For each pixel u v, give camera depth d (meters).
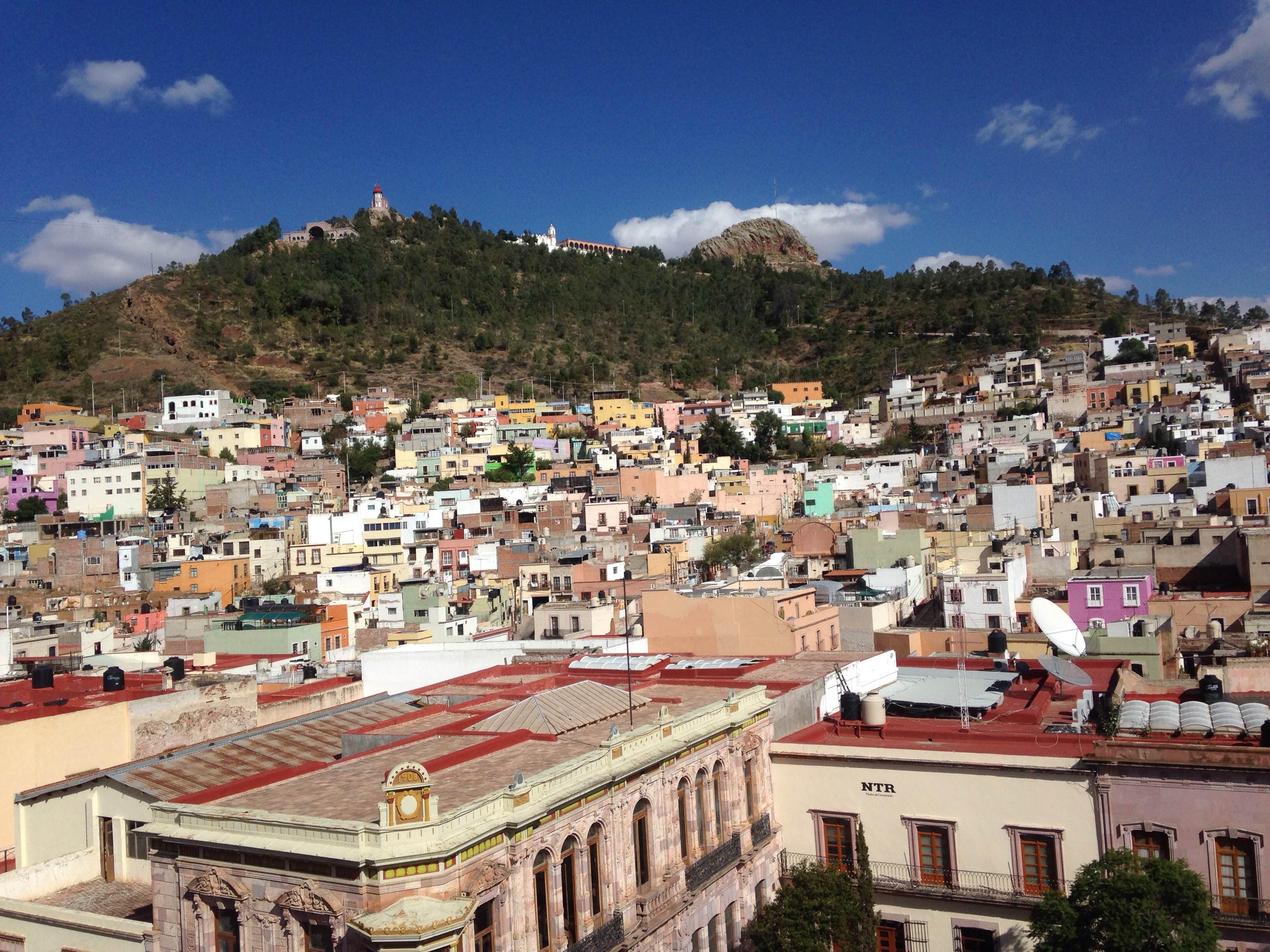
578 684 39.09
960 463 176.38
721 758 36.28
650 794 32.22
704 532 130.88
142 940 27.80
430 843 24.14
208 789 29.17
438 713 40.00
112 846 34.59
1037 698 41.62
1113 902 29.89
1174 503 111.31
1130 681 44.94
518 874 26.34
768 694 41.03
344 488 193.12
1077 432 178.25
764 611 56.28
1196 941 29.30
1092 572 83.00
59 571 134.25
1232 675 48.25
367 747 36.22
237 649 82.50
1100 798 33.97
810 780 38.69
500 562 122.25
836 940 34.25
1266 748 32.09
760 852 37.31
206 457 190.88
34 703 43.09
